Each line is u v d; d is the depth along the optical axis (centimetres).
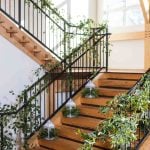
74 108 602
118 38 895
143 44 830
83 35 802
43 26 806
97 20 952
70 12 885
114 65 917
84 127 557
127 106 409
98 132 369
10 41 593
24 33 626
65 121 600
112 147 400
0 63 581
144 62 822
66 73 645
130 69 819
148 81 441
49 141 551
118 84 639
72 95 634
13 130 570
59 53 806
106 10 952
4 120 538
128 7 883
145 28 812
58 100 654
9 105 581
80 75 671
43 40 804
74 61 638
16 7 763
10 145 544
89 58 700
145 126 447
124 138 363
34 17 793
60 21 827
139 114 411
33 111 591
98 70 691
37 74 636
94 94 628
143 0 782
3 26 588
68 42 796
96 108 590
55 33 818
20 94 608
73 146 512
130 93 424
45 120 595
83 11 920
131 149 432
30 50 634
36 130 580
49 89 636
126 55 881
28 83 623
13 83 600
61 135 567
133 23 866
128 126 370
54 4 841
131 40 865
